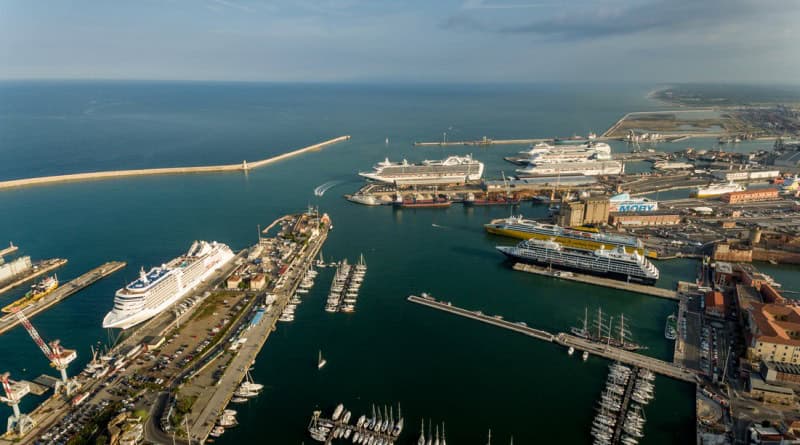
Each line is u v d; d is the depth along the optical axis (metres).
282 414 162.50
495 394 172.50
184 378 176.00
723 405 160.88
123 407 161.50
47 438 147.62
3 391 169.88
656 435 151.38
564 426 157.12
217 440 151.12
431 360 192.62
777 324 188.50
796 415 155.12
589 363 190.62
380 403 167.50
